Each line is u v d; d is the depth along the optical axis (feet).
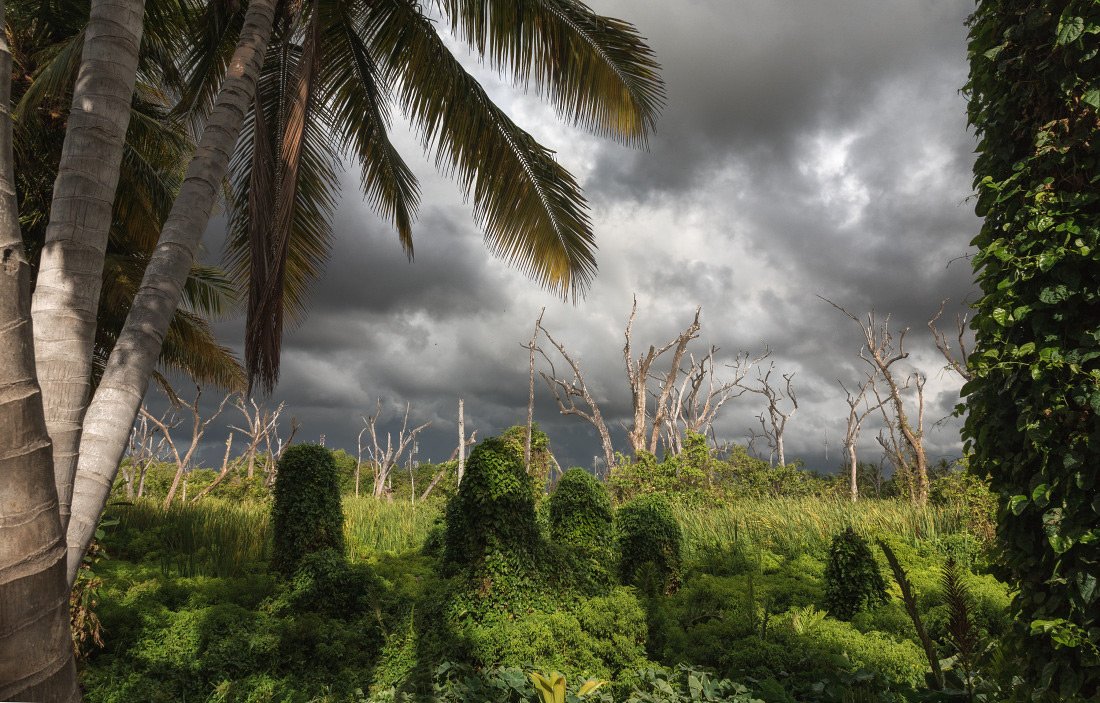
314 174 29.53
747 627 22.11
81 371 7.84
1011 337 11.44
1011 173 11.98
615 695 17.52
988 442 11.81
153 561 32.83
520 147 26.50
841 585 26.16
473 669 18.07
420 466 117.19
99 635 20.42
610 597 21.40
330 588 25.89
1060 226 10.42
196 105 27.94
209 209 11.89
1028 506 10.91
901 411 70.03
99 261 8.36
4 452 5.65
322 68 28.22
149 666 19.72
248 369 16.96
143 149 36.06
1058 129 10.85
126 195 34.88
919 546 38.17
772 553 39.22
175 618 23.03
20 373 5.85
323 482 32.40
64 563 6.07
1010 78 12.00
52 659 5.76
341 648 20.80
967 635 12.17
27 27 33.22
